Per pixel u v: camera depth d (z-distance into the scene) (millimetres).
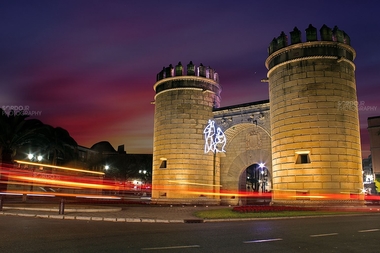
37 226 13562
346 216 19156
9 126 39469
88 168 74750
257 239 10648
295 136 25797
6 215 18391
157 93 36625
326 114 25188
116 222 15789
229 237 11039
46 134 49781
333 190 24031
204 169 33688
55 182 53438
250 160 33844
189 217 17531
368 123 55688
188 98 34688
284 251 8820
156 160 35094
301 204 24516
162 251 8703
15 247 9078
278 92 27641
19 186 46688
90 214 18500
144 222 15992
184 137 33844
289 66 27156
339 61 26172
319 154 24688
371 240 10508
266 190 78188
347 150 24859
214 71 36594
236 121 33562
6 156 40031
